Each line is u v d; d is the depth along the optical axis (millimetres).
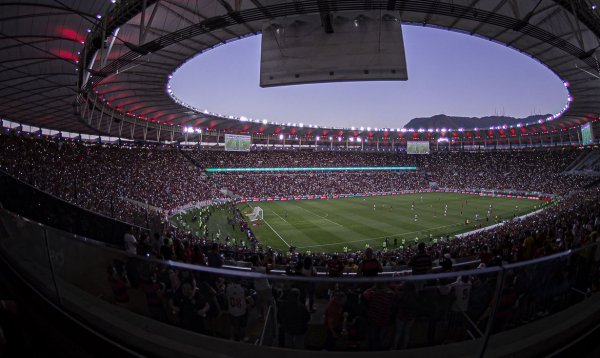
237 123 80875
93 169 47000
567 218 20547
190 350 3824
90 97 38531
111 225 13320
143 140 83500
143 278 4137
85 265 4449
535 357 3713
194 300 3965
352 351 3676
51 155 44281
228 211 53781
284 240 37906
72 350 4129
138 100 48156
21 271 5316
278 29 13633
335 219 50031
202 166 78438
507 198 75000
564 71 33625
